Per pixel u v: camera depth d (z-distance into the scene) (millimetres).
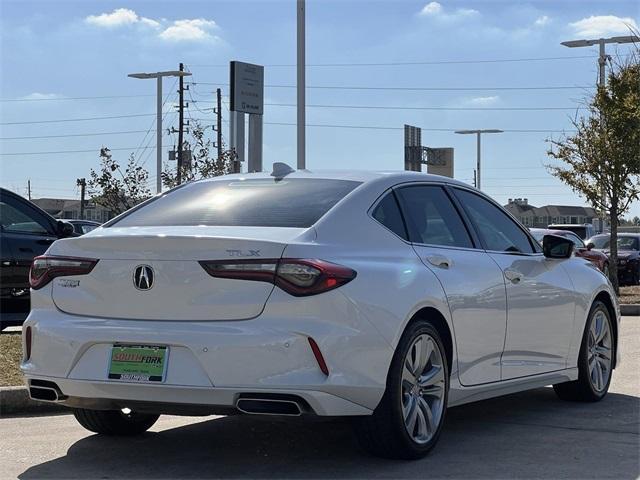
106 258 5059
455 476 5043
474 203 6547
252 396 4672
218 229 5141
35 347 5180
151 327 4840
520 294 6359
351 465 5273
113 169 21172
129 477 5090
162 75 36844
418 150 51375
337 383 4723
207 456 5547
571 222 86250
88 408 5152
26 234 10383
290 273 4723
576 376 7168
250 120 20547
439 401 5512
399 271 5262
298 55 17078
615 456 5531
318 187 5660
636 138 19375
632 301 18266
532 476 5055
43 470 5246
